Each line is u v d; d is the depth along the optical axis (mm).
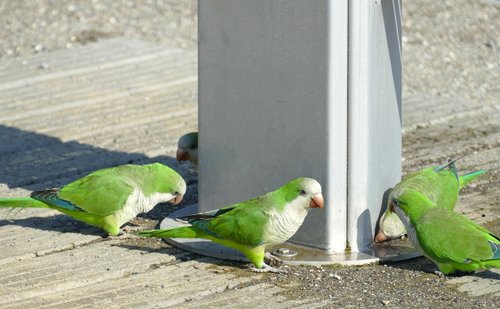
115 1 18000
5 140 11516
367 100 8156
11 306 7250
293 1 7977
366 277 7836
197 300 7379
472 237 7688
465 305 7285
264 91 8273
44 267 8000
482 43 15969
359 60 8023
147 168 8797
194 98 13094
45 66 14172
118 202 8531
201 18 8531
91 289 7586
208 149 8727
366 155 8219
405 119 12328
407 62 14922
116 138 11625
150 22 16703
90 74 13906
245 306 7258
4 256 8203
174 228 8109
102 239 8688
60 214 9344
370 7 8078
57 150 11219
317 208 8148
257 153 8422
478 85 13953
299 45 8008
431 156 11023
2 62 14500
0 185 10094
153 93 13234
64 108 12617
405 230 8367
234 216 7848
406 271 7984
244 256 8164
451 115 12516
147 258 8211
